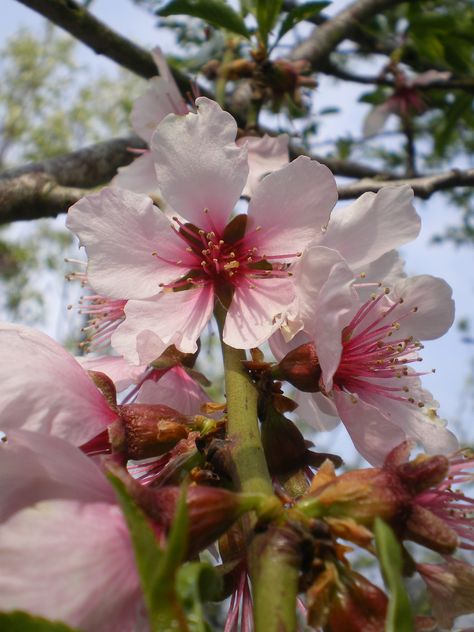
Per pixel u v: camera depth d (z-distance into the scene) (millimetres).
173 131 90
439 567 73
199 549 62
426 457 68
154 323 87
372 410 82
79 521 58
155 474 85
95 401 78
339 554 63
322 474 68
